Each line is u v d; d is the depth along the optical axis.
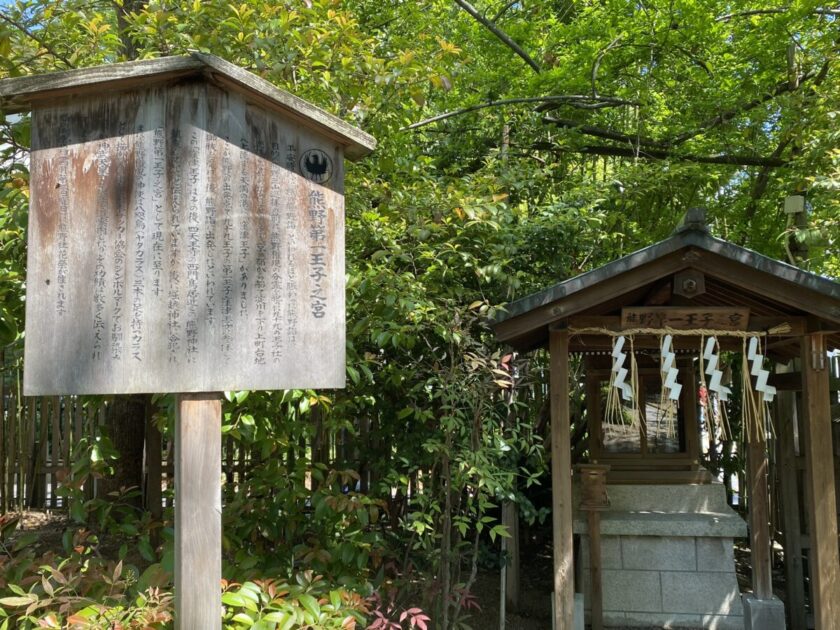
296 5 3.86
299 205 2.68
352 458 5.38
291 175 2.67
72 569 3.18
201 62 2.49
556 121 7.78
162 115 2.57
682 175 6.92
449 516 4.17
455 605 4.16
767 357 5.06
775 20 6.80
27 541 3.48
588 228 5.29
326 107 3.90
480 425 4.18
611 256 6.28
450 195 4.29
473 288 4.84
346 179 4.19
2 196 3.38
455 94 7.21
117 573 2.94
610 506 5.19
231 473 4.68
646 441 5.45
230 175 2.61
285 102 2.60
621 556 5.08
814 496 3.57
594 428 5.50
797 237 5.08
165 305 2.54
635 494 5.30
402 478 4.38
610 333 3.73
